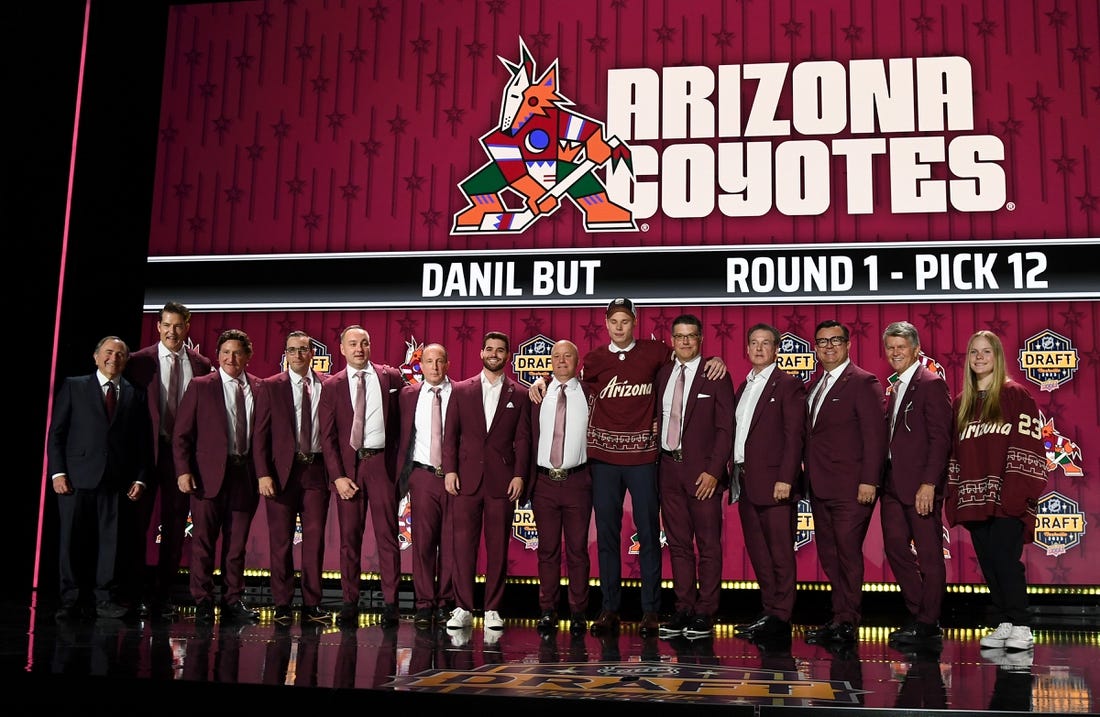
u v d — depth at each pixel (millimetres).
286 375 4742
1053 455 5336
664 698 2643
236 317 6066
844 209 5707
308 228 6105
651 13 6035
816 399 4277
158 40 6406
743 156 5836
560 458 4336
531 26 6117
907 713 2512
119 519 4676
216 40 6355
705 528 4238
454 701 2658
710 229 5797
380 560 4547
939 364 5496
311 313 6023
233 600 4688
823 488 4141
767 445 4211
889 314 5582
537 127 6023
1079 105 5578
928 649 3861
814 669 3258
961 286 5535
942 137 5680
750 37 5934
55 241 6148
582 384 4461
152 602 4977
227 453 4707
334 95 6211
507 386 4492
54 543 5891
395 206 6062
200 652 3420
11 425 5910
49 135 6172
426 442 4508
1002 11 5727
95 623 4340
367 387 4621
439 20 6199
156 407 4906
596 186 5922
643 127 5941
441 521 4531
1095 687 2902
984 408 4000
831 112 5801
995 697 2715
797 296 5664
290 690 2770
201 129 6273
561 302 5840
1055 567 5266
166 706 2816
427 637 4035
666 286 5777
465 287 5934
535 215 5941
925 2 5812
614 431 4277
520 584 5660
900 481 4051
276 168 6188
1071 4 5668
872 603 5434
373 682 2863
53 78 6191
